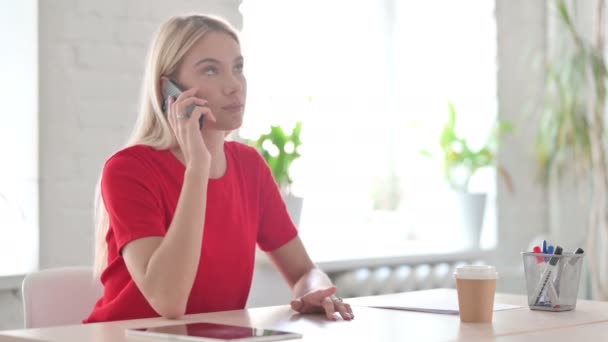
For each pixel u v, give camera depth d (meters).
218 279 1.83
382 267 3.34
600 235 3.94
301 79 3.69
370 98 4.05
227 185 1.88
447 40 4.07
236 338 1.26
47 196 2.61
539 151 4.02
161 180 1.81
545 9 4.20
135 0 2.80
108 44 2.74
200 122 1.75
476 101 4.06
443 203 3.94
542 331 1.43
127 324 1.49
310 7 3.78
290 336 1.31
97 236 1.90
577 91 3.85
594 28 3.97
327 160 3.84
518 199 4.12
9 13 2.50
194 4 2.95
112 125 2.75
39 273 1.95
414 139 4.06
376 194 4.06
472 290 1.51
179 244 1.63
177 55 1.82
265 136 3.09
